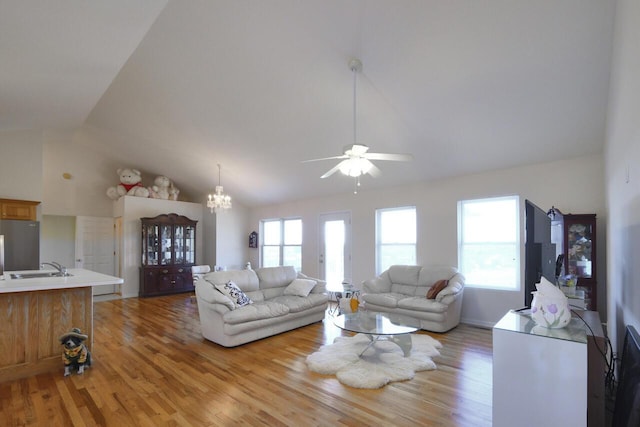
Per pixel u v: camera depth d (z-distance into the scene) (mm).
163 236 7812
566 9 2508
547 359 1778
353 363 3367
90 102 3990
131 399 2721
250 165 6398
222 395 2785
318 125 4625
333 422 2379
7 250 4836
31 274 4203
